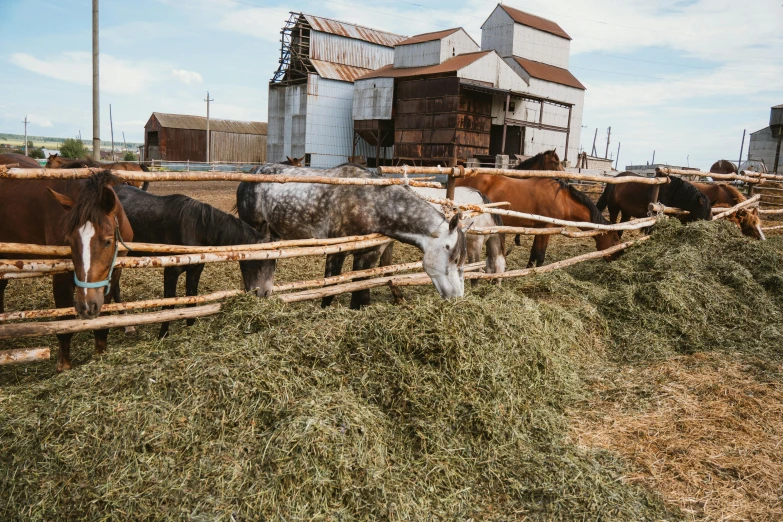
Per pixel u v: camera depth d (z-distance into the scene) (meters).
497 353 3.82
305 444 2.69
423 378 3.43
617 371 4.57
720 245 7.13
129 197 5.04
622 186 10.34
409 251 10.37
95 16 17.61
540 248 7.63
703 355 4.82
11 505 2.51
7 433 2.81
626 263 6.95
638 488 3.02
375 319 3.79
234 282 7.31
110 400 2.96
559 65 32.94
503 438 3.30
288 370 3.25
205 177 4.18
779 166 37.25
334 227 5.50
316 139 31.41
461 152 25.41
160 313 4.20
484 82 25.61
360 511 2.57
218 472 2.60
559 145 31.52
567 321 5.06
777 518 2.85
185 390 3.02
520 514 2.80
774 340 5.23
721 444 3.49
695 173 9.43
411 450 3.09
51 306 6.04
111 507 2.46
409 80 27.17
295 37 32.75
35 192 4.13
